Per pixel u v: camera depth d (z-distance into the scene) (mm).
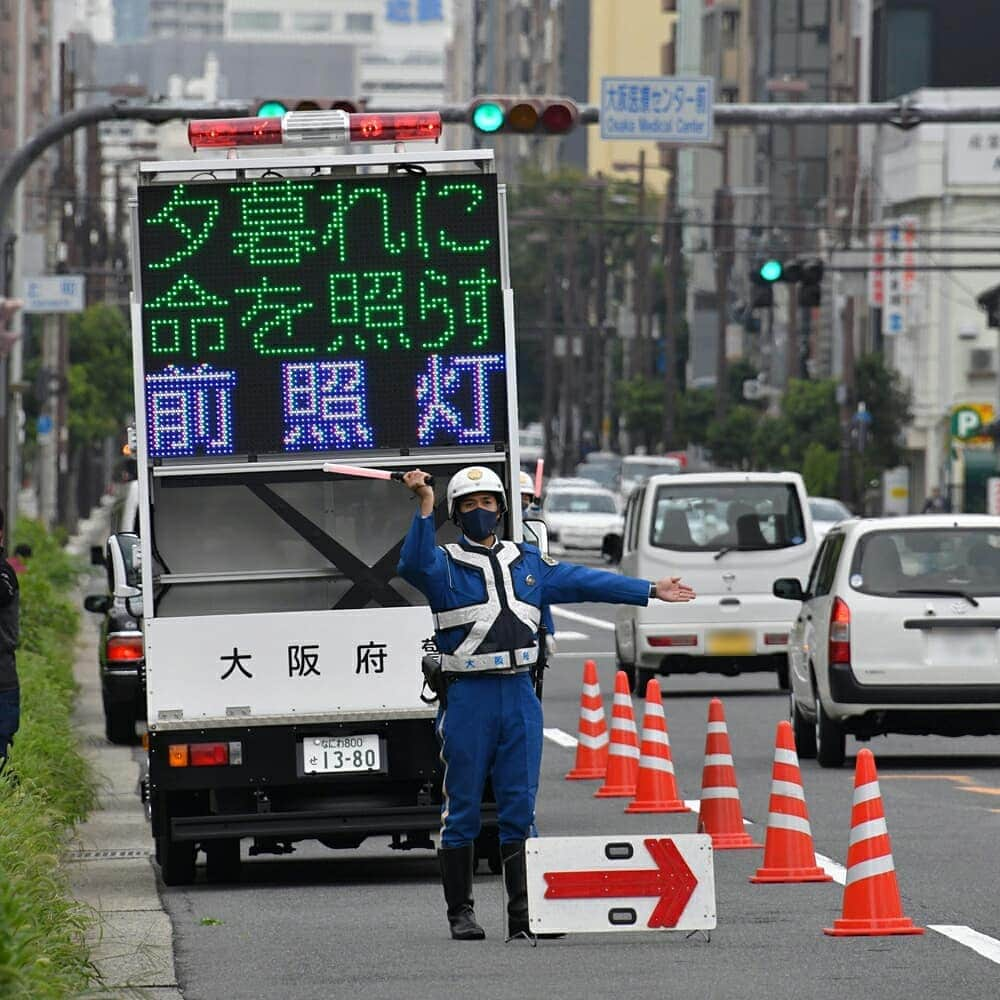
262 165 54188
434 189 54062
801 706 82062
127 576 92750
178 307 53812
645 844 43781
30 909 37500
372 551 54062
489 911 49438
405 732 53938
